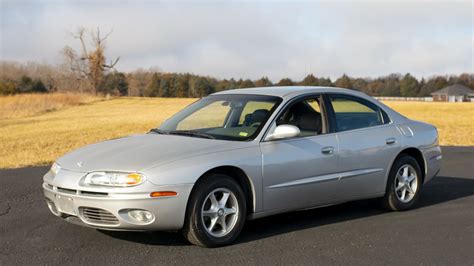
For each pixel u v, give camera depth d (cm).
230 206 516
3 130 2605
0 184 868
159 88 9719
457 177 951
